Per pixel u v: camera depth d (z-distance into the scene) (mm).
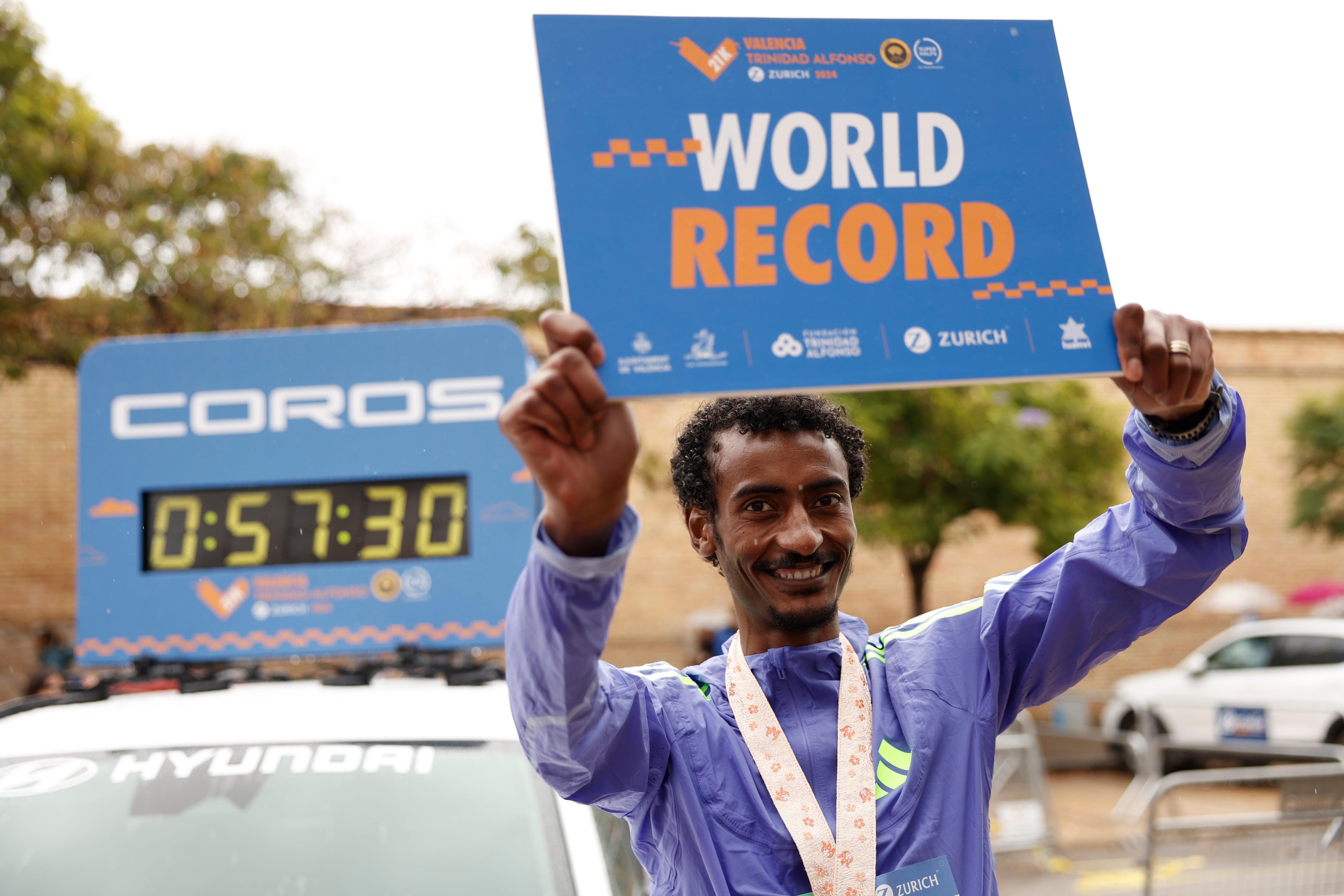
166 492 3496
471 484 3434
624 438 1328
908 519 11305
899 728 1699
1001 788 7984
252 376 3496
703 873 1604
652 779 1663
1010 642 1802
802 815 1592
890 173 1471
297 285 11000
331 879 2188
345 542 3443
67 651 11766
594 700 1498
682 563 14594
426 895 2160
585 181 1414
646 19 1476
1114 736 11109
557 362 1278
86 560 3439
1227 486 1553
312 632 3398
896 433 11375
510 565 3400
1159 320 1424
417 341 3490
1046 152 1505
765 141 1456
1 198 9953
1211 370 1419
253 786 2385
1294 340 16562
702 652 11930
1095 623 1758
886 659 1791
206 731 2566
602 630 1405
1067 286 1465
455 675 2887
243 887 2166
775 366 1393
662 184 1426
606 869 2227
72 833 2273
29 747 2516
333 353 3492
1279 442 16469
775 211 1438
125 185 10477
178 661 3389
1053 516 11453
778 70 1482
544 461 1300
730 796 1628
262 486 3484
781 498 1679
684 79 1464
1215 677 11102
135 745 2510
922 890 1569
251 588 3418
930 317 1435
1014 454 11133
